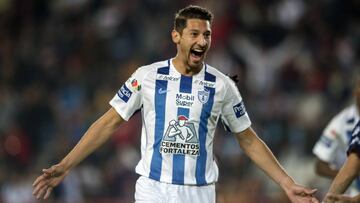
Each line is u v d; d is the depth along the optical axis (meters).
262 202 38.50
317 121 43.28
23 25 54.44
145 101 18.66
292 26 50.06
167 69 18.70
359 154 19.77
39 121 46.53
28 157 45.00
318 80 46.47
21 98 48.06
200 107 18.50
